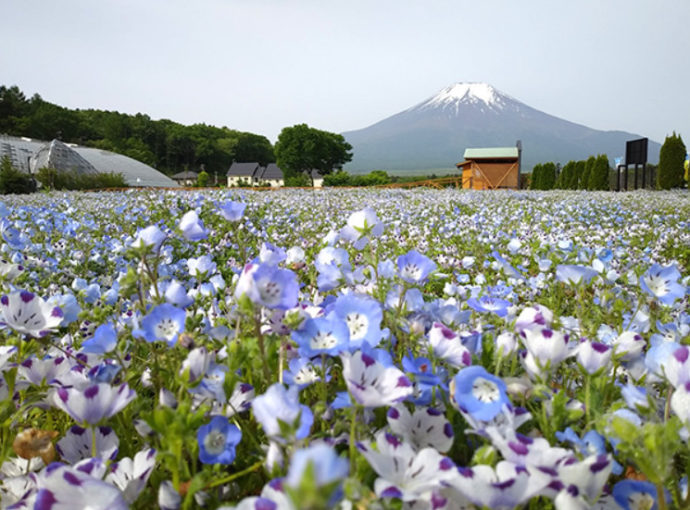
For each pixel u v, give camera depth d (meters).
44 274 4.03
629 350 1.54
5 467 1.39
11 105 130.75
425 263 1.75
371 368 1.13
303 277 3.64
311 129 125.75
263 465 1.20
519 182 44.44
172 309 1.55
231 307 2.04
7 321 1.57
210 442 1.20
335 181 73.50
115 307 2.82
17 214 8.64
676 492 1.08
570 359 1.93
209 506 1.16
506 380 1.38
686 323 2.49
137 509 1.23
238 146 177.88
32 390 1.71
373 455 0.95
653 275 2.22
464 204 15.85
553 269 4.07
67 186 36.44
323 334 1.34
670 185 35.41
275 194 20.59
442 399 1.39
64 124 137.62
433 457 0.99
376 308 1.41
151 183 87.25
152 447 1.43
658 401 1.51
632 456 0.98
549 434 1.24
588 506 0.88
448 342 1.44
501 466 0.93
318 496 0.48
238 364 1.34
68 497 0.98
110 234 7.29
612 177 42.50
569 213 12.76
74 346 2.19
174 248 5.35
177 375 1.25
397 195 21.98
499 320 2.01
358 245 2.18
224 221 7.99
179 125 179.62
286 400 1.02
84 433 1.39
